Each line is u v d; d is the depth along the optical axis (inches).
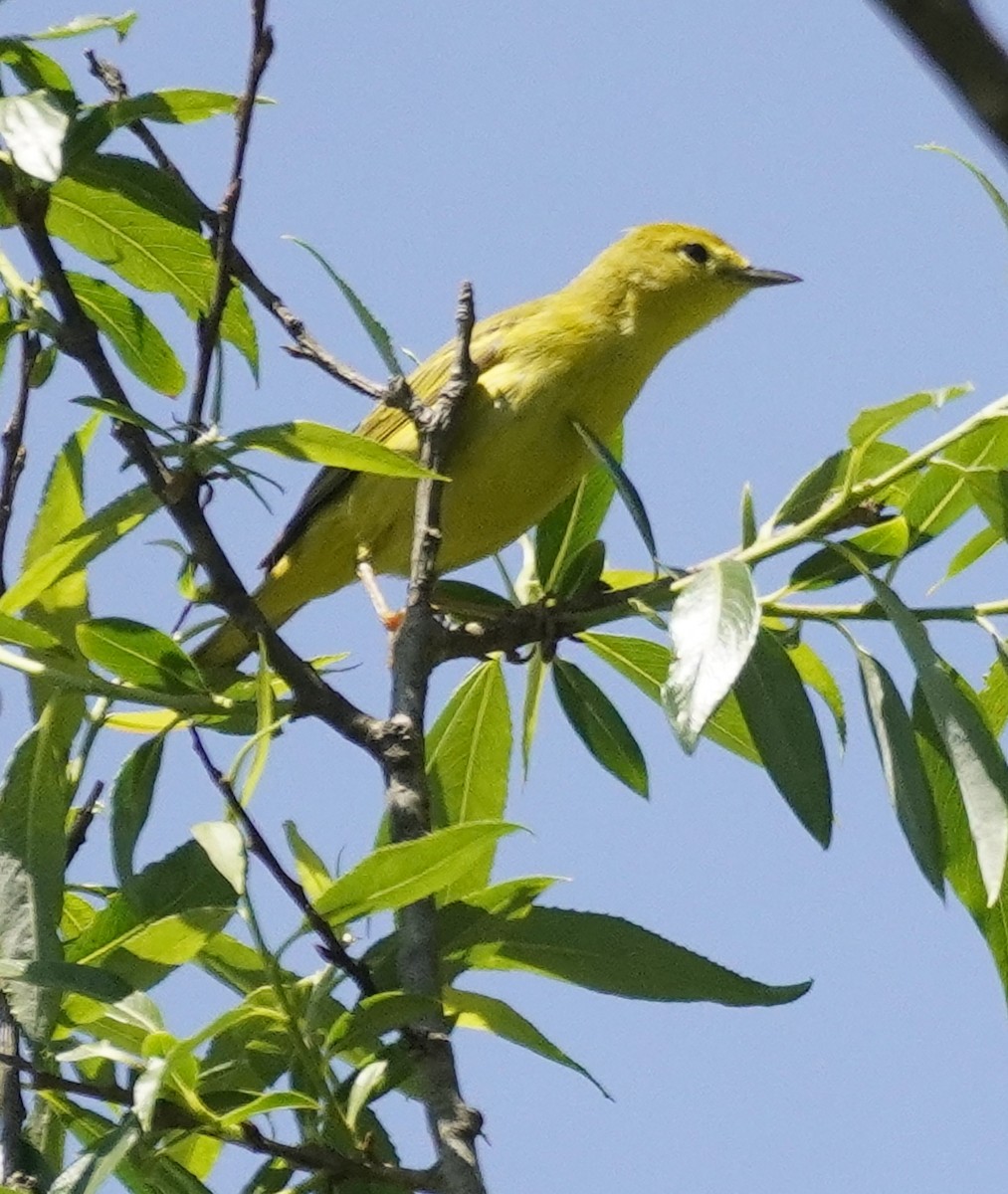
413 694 330.3
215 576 336.8
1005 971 348.2
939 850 311.3
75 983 293.7
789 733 333.7
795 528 362.3
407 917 304.3
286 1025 289.1
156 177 392.5
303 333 372.2
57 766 335.9
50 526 384.5
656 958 320.2
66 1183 275.9
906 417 355.9
